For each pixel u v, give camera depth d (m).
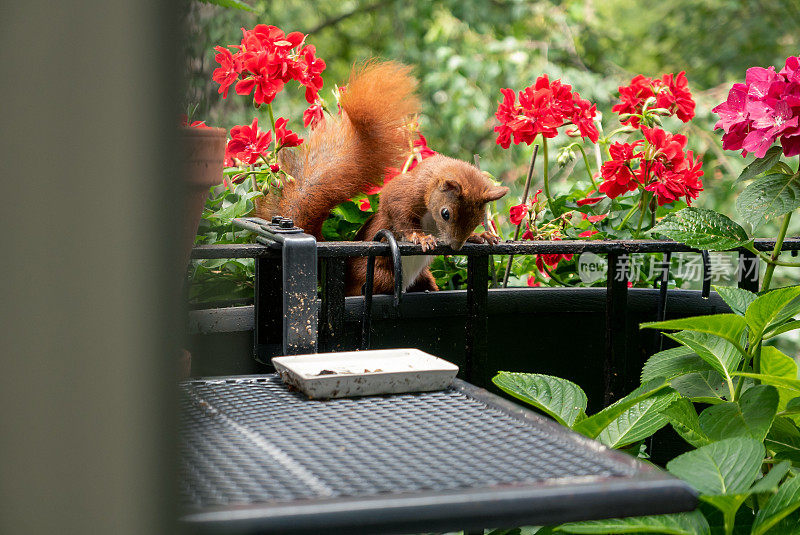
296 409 1.37
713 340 2.06
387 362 1.63
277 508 0.89
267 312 1.98
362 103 2.83
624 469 1.05
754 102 2.05
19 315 0.59
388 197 3.07
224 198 2.59
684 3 8.48
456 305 2.31
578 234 2.93
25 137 0.57
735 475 1.39
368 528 0.90
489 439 1.20
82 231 0.58
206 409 1.35
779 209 2.00
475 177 3.10
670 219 2.11
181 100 0.60
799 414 1.99
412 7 7.82
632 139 4.30
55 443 0.60
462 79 6.75
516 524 0.94
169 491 0.63
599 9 9.03
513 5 7.29
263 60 2.51
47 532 0.61
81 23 0.56
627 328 2.51
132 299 0.60
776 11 8.05
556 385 1.88
